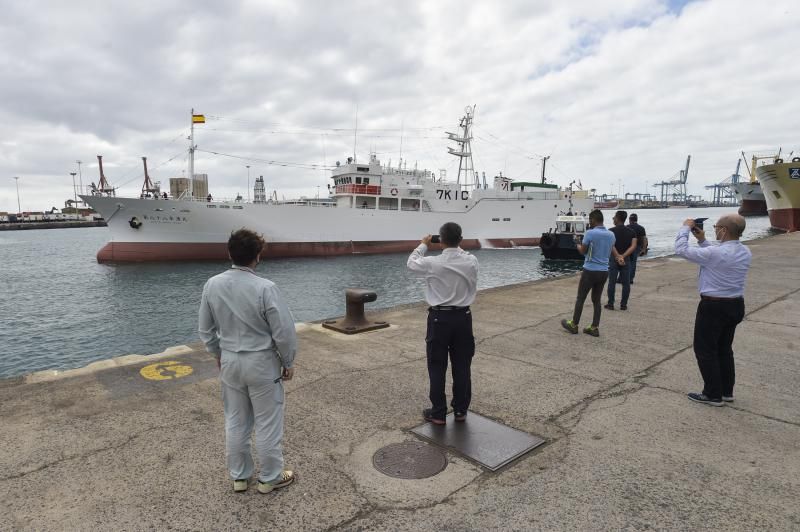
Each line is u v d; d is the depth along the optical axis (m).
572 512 2.65
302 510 2.68
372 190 40.03
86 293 24.22
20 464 3.19
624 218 8.25
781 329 6.87
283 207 35.69
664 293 10.04
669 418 3.93
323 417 3.98
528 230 46.94
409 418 3.96
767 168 39.72
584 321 7.58
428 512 2.66
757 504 2.70
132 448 3.41
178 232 34.03
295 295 23.20
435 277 3.66
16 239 83.19
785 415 3.97
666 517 2.59
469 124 46.53
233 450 2.79
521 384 4.78
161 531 2.50
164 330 16.88
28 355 14.02
